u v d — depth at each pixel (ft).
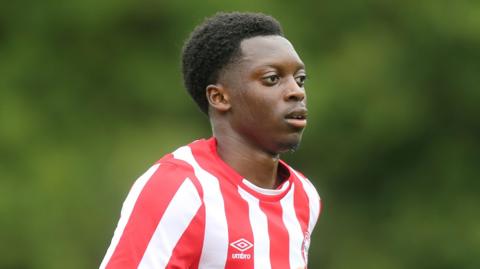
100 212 183.52
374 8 206.69
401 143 206.90
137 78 201.05
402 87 202.59
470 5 207.72
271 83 49.01
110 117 200.44
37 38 206.28
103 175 188.03
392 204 207.51
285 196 51.08
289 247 50.11
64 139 197.16
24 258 181.78
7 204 183.73
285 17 194.90
